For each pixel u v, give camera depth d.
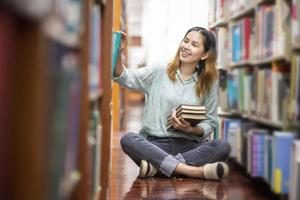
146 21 8.26
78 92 1.21
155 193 2.46
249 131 2.06
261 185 1.93
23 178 0.80
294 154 1.59
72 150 1.12
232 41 2.49
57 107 0.90
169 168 2.82
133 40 11.88
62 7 0.90
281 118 1.72
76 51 1.17
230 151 2.61
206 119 2.97
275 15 1.77
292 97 1.66
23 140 0.80
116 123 5.47
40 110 0.80
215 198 2.35
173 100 2.98
